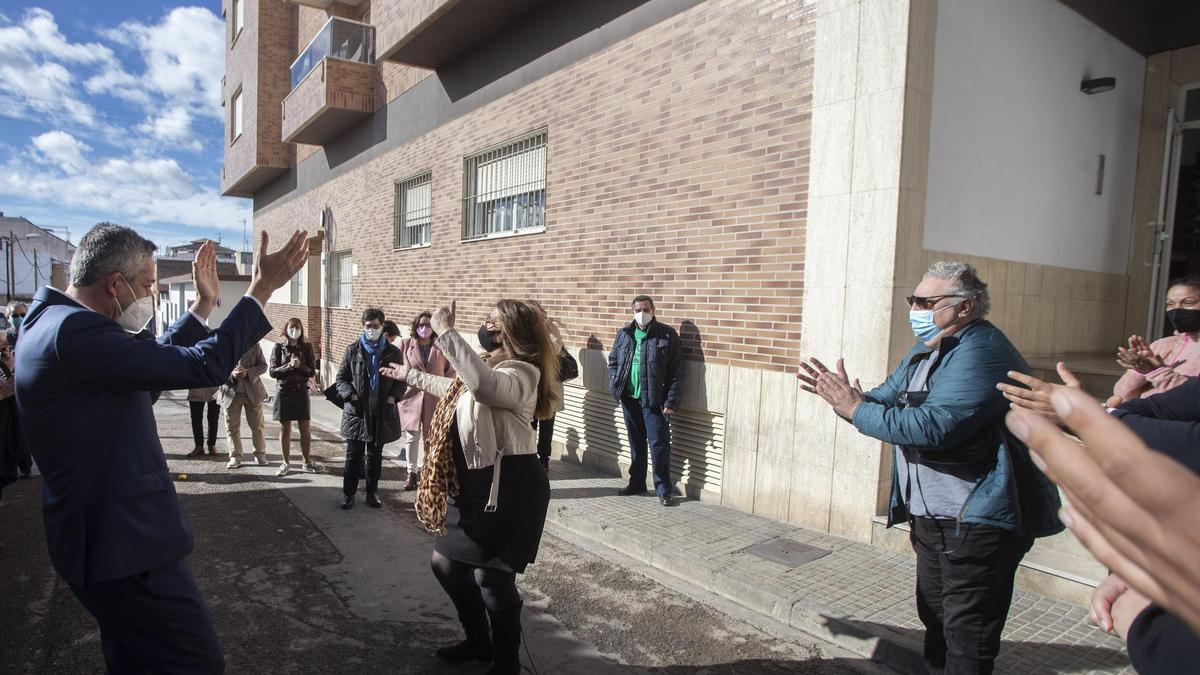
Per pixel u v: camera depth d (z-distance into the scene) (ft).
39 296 7.68
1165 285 22.80
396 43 30.86
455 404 10.15
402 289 38.17
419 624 12.61
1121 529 1.97
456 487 9.98
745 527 17.31
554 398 10.85
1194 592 1.82
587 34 24.22
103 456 7.28
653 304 20.90
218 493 21.21
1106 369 17.21
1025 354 19.22
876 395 10.00
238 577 14.62
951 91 16.12
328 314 48.93
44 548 16.30
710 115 19.53
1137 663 3.44
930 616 9.85
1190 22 21.95
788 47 17.40
